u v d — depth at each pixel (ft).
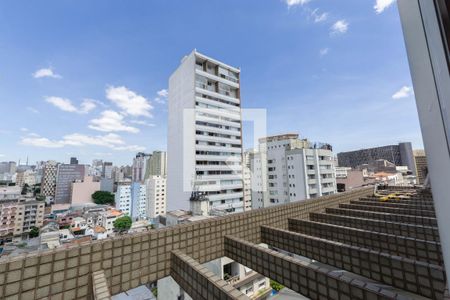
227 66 135.13
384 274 8.97
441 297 7.45
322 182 108.68
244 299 6.42
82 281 8.47
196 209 82.74
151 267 10.07
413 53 3.11
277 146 122.52
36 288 7.61
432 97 2.71
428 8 2.75
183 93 126.41
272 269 9.82
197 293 8.32
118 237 9.54
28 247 100.53
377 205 23.27
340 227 13.88
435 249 10.21
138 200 212.02
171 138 133.08
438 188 2.65
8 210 143.43
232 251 12.09
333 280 7.55
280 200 113.70
